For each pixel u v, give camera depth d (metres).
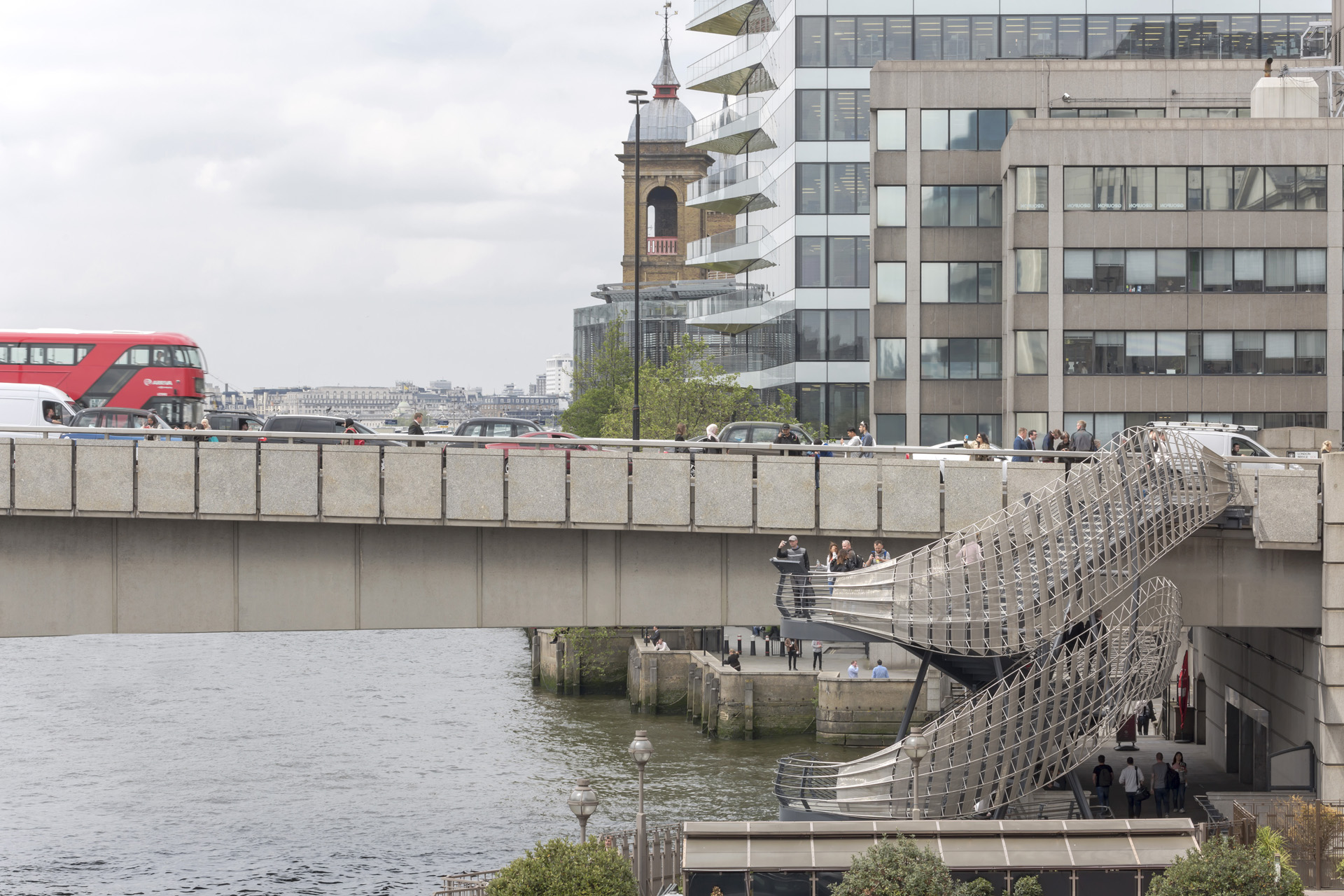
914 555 33.59
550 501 35.62
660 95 198.62
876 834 31.36
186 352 62.59
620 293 183.38
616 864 29.84
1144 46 76.69
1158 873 30.89
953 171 71.62
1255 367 65.56
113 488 34.53
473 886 36.97
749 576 36.69
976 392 71.69
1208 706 53.31
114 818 54.50
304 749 67.06
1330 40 73.44
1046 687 33.81
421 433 41.69
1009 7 78.62
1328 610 37.34
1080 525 33.84
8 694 81.12
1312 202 65.12
